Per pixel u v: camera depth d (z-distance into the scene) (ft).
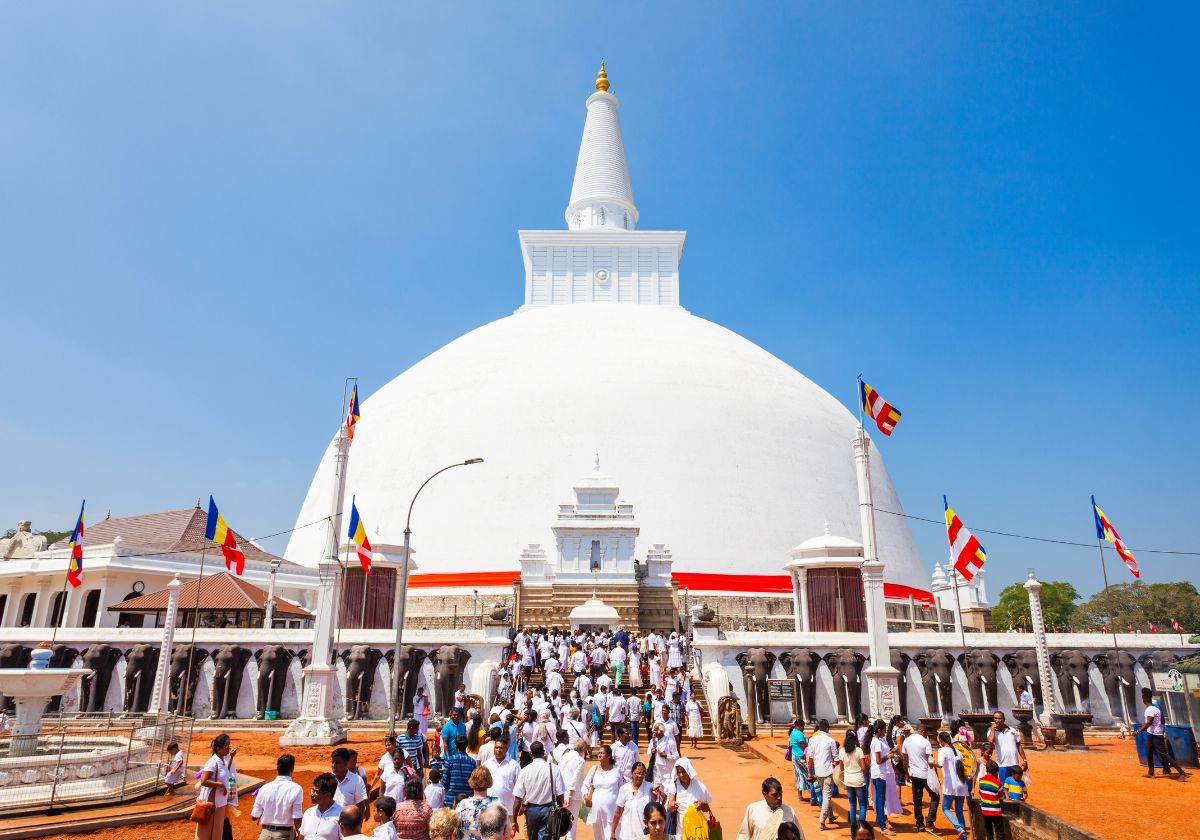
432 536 162.30
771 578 155.84
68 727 88.48
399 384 202.90
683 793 38.68
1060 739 90.43
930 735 86.28
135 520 167.02
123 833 51.80
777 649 103.76
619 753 47.29
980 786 47.88
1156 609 234.79
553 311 211.20
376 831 30.83
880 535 180.75
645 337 193.47
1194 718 84.07
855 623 123.13
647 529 157.89
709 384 181.68
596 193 242.58
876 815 52.80
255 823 55.31
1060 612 258.98
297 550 185.88
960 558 93.76
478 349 196.95
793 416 185.57
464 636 102.78
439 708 98.07
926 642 104.22
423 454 174.60
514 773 43.32
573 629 124.57
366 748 82.07
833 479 179.42
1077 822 53.47
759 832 31.50
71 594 140.56
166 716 79.05
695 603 147.43
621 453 166.20
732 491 164.96
